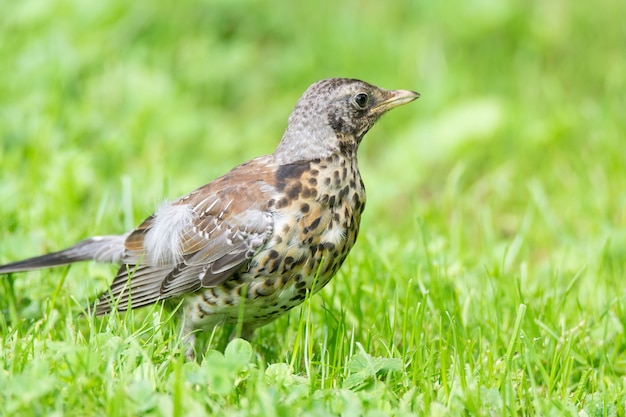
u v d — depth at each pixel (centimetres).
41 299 1062
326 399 829
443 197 1515
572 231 1447
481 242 1462
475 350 1012
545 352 1003
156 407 782
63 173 1317
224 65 1816
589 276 1214
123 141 1534
